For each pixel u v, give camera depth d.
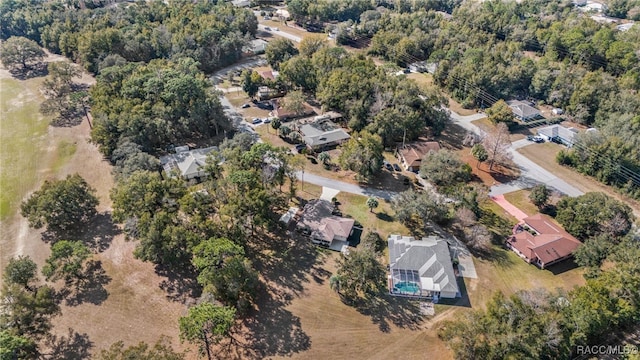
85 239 66.62
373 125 92.25
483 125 105.94
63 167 84.00
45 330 49.75
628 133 88.06
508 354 44.31
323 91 104.50
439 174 77.88
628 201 79.56
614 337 52.75
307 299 57.59
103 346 50.56
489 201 78.88
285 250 65.38
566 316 48.84
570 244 65.94
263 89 115.19
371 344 52.00
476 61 118.50
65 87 107.12
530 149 96.88
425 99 100.44
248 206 61.84
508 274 62.88
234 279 52.12
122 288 58.34
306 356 50.25
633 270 53.62
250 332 52.75
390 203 77.00
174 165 82.56
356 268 56.53
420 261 61.81
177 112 90.31
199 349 49.97
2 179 79.75
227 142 83.81
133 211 61.19
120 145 80.44
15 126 97.31
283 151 77.12
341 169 86.38
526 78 119.75
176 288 58.50
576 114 106.56
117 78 98.38
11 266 54.47
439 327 54.25
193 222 58.84
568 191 82.75
